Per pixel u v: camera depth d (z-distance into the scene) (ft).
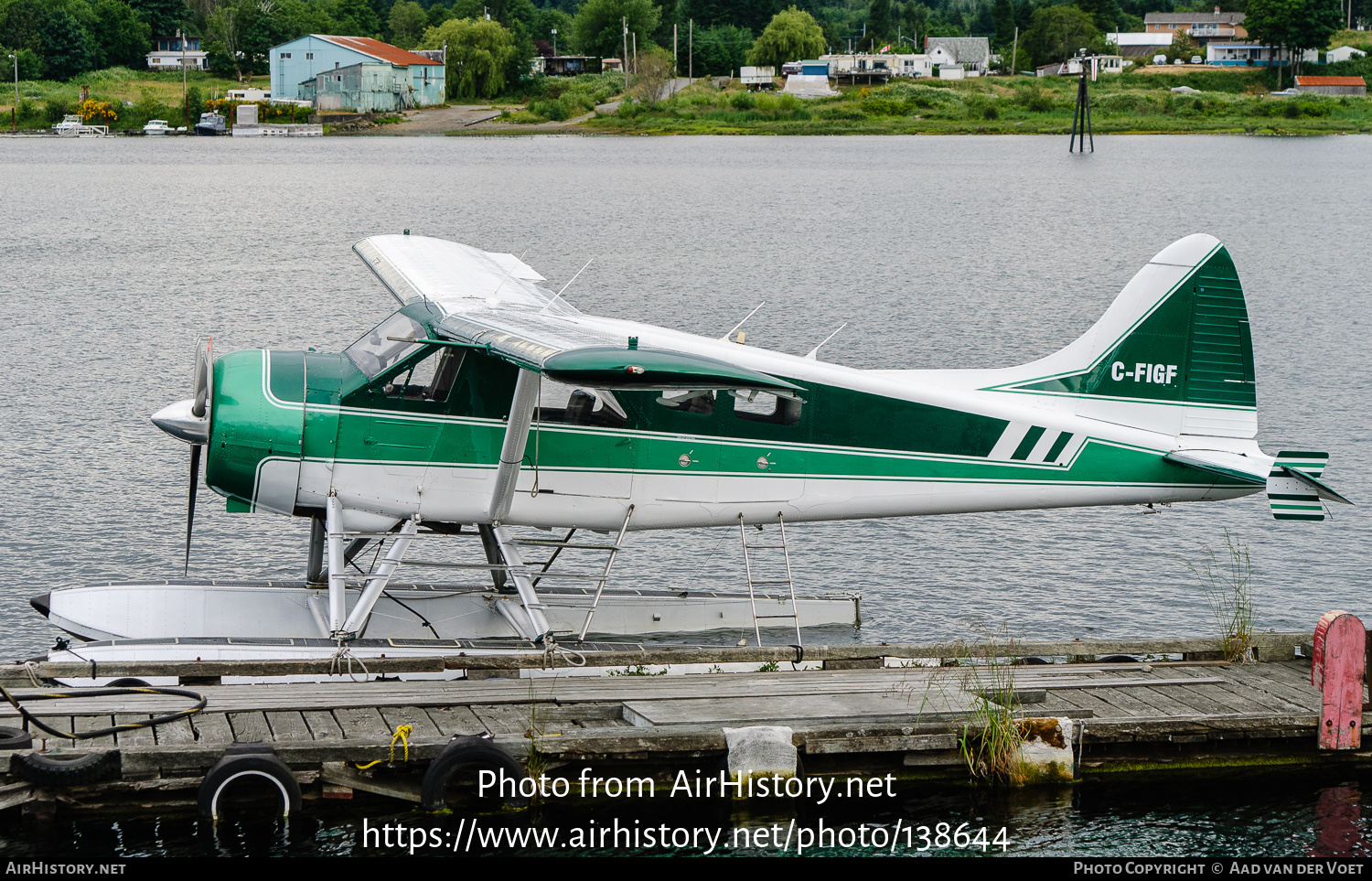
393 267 37.65
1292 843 25.39
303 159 273.75
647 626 36.40
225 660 29.86
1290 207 184.14
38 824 24.48
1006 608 38.96
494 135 369.50
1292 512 31.73
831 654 31.50
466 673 30.86
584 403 32.50
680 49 469.57
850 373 33.96
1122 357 35.81
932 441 34.40
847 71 444.14
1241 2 640.17
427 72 408.67
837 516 34.63
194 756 24.72
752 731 26.50
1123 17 590.14
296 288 101.14
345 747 25.16
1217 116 409.28
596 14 472.85
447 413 32.22
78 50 415.85
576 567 42.22
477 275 37.91
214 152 297.94
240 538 43.57
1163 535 45.80
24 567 40.06
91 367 69.92
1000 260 126.00
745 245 137.08
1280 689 30.27
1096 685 30.30
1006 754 27.27
